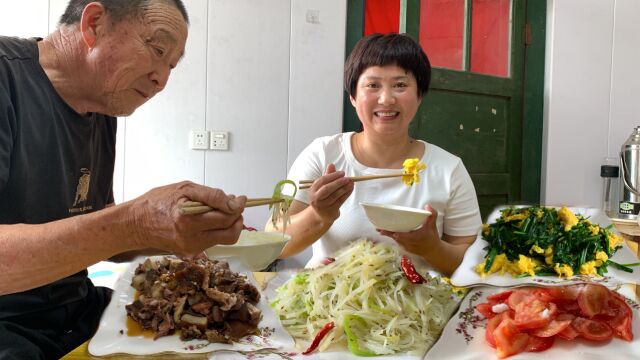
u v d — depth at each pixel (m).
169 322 1.04
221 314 1.06
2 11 2.65
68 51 1.14
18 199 1.12
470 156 3.08
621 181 3.11
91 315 1.36
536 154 3.29
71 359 0.94
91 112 1.30
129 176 2.82
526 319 1.02
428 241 1.39
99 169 1.44
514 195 3.28
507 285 1.08
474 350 1.03
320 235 1.62
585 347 1.01
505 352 0.99
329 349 1.04
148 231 0.86
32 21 2.67
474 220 1.76
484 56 3.12
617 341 1.02
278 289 1.32
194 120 2.83
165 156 2.83
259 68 2.84
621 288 1.15
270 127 2.88
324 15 2.86
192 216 0.84
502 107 3.19
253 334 1.07
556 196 3.30
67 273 0.87
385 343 1.04
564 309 1.07
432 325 1.15
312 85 2.88
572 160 3.31
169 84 2.79
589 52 3.27
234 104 2.85
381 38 1.63
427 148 1.82
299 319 1.18
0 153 1.02
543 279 1.10
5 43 1.12
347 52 2.89
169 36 1.12
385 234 1.37
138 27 1.10
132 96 1.20
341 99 2.90
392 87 1.62
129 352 0.97
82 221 0.86
